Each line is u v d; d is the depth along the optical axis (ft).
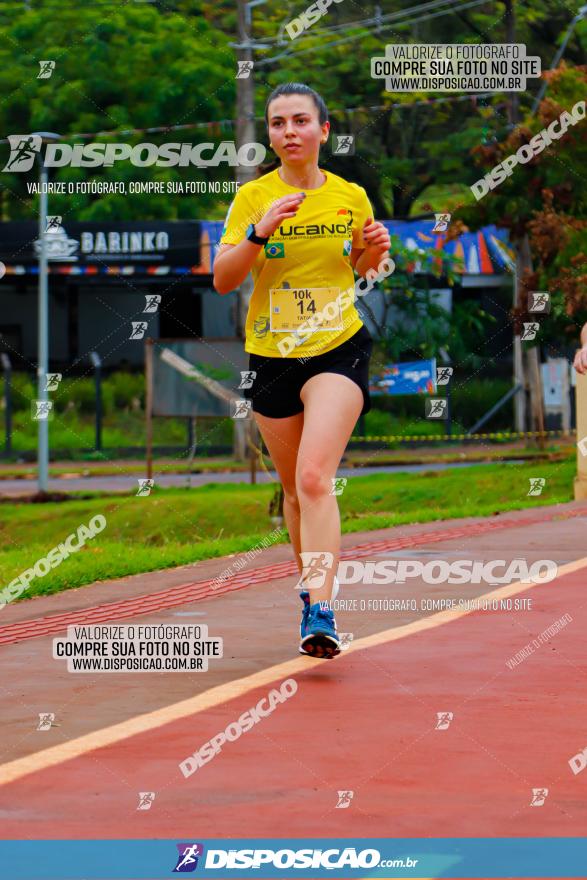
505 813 28.45
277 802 29.48
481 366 285.43
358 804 29.22
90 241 282.36
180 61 279.49
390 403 286.46
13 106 283.79
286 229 45.57
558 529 92.73
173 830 27.63
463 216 179.22
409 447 258.78
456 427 279.49
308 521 44.37
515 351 253.44
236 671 44.55
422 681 42.29
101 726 36.81
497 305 263.08
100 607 61.57
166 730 36.27
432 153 270.26
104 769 32.35
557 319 192.54
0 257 282.36
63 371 314.55
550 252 176.24
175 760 33.12
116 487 197.67
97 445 277.23
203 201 295.69
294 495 48.24
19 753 33.94
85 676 44.47
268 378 46.50
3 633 54.44
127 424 294.05
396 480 162.40
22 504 169.68
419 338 270.67
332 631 43.98
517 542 84.17
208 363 164.35
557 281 173.68
